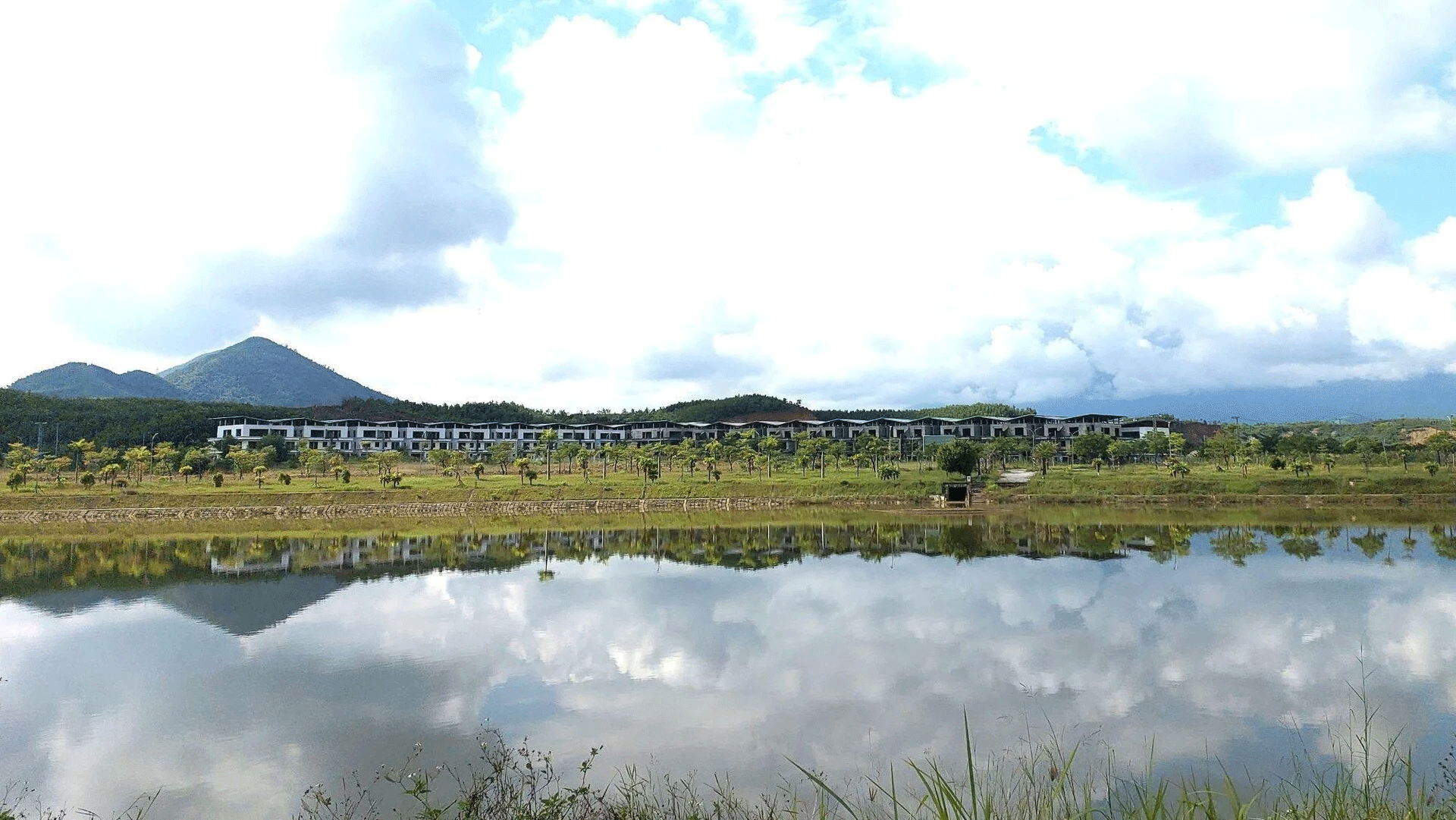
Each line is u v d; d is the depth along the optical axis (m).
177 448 172.25
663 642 36.16
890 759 22.03
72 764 23.36
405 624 40.69
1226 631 36.47
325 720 26.58
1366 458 120.00
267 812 19.94
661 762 22.22
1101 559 59.38
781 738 23.89
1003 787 19.25
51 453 162.38
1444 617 38.78
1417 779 19.50
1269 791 19.02
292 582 54.41
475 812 17.58
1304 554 60.38
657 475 133.88
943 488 114.50
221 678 31.61
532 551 70.56
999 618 39.78
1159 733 23.72
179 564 63.81
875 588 48.84
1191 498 107.50
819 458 155.12
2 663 34.44
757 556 64.94
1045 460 130.75
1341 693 27.39
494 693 29.14
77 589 52.69
